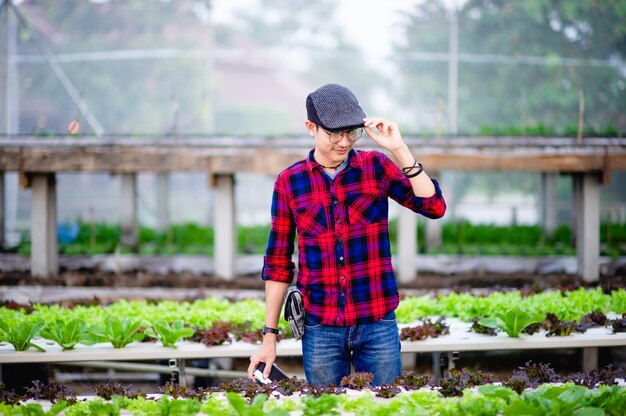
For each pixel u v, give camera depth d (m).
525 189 23.91
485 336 4.43
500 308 5.04
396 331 3.39
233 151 7.42
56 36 23.66
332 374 3.37
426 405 3.12
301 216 3.30
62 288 7.30
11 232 13.54
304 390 3.29
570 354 6.27
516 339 4.30
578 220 8.02
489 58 15.24
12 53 14.41
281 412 2.88
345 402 3.14
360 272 3.28
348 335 3.32
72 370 7.01
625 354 6.64
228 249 7.77
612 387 3.11
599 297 5.37
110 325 4.20
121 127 23.44
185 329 4.28
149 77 23.92
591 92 21.53
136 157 7.48
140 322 4.42
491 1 22.84
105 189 23.17
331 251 3.28
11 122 14.03
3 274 7.94
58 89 22.25
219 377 5.98
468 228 10.72
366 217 3.29
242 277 8.06
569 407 2.93
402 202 3.33
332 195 3.28
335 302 3.29
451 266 8.66
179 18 24.67
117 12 24.22
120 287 7.43
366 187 3.29
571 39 22.16
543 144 7.43
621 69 21.69
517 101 21.88
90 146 7.51
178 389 3.45
